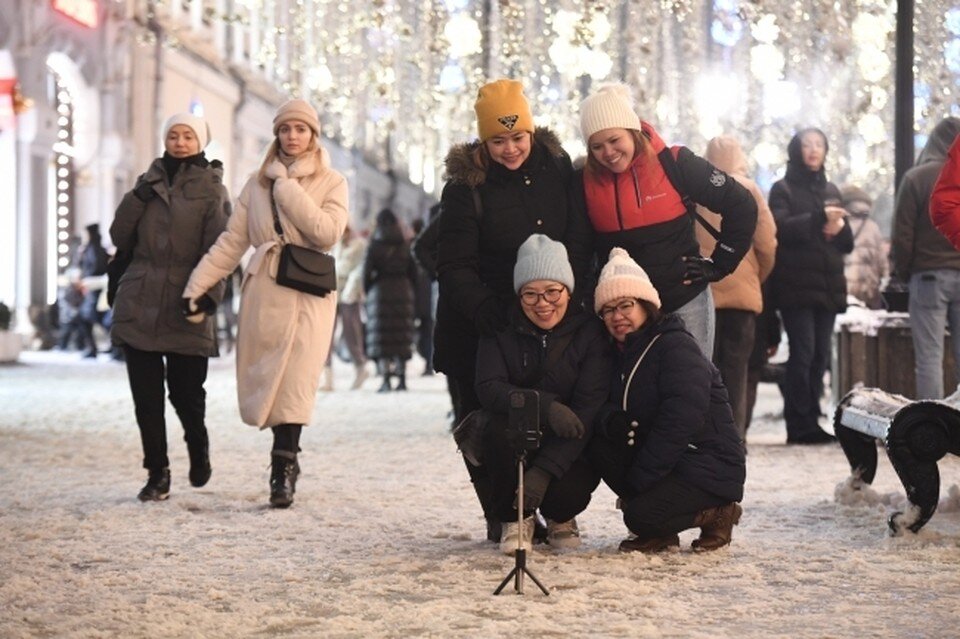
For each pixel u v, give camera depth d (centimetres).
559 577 795
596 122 888
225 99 5203
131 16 4362
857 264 2161
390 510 1073
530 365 864
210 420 1897
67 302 3697
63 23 4012
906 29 1708
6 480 1253
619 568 820
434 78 3956
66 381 2720
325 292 1104
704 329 926
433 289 2130
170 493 1170
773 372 1895
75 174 4234
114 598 753
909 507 919
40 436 1655
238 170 5341
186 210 1121
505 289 894
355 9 3353
